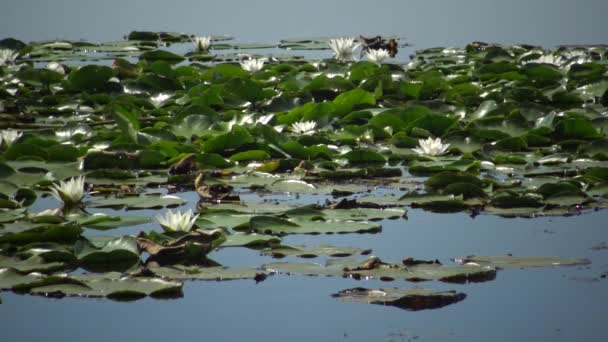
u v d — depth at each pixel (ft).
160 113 92.73
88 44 155.94
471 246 55.52
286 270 50.55
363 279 49.98
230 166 74.95
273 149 77.87
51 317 45.73
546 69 110.32
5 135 80.79
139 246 53.93
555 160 74.08
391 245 55.83
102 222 59.31
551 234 57.72
